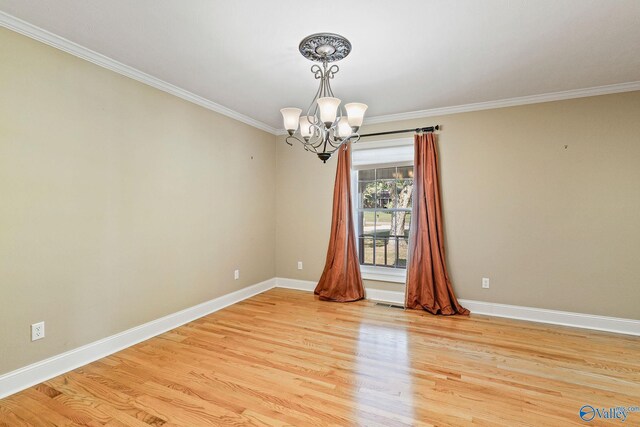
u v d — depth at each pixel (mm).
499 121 3521
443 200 3771
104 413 1833
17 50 2057
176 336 2959
